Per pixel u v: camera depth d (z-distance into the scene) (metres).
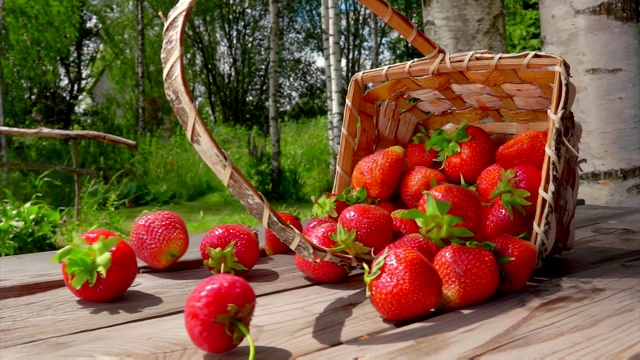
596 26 2.92
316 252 1.03
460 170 1.44
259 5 15.05
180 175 8.50
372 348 0.87
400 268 0.97
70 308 1.16
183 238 1.40
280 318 1.05
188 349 0.91
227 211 7.00
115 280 1.17
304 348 0.89
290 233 0.99
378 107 1.57
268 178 8.31
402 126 1.61
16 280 1.32
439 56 1.35
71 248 1.15
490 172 1.36
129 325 1.05
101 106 12.04
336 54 7.90
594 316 0.97
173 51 0.99
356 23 15.67
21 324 1.06
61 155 8.93
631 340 0.86
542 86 1.30
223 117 15.07
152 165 8.67
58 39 10.04
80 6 11.18
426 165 1.51
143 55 11.43
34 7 9.73
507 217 1.29
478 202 1.26
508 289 1.14
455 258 1.05
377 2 1.28
